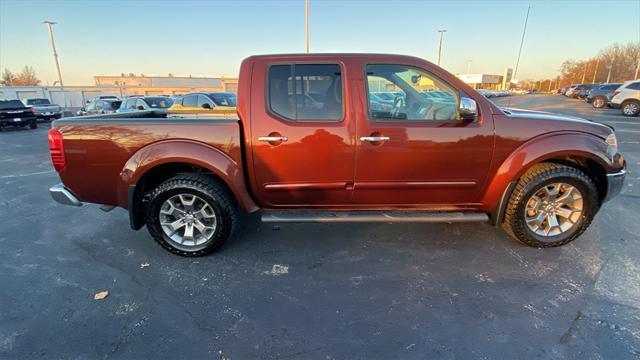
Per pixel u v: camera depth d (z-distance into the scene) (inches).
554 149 119.0
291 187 124.4
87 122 120.6
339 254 130.6
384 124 118.6
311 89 119.6
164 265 124.8
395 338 87.7
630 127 511.2
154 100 590.9
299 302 102.7
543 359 80.3
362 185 123.6
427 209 130.3
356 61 120.0
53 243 143.1
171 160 119.4
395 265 122.3
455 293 105.5
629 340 85.4
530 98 1481.3
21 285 112.2
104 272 120.2
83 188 125.2
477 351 83.1
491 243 136.9
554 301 100.8
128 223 164.7
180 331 91.0
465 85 120.5
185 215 128.0
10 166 310.7
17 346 86.0
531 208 127.9
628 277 112.3
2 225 162.6
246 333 90.2
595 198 125.3
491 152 120.6
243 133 120.6
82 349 85.1
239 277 116.3
